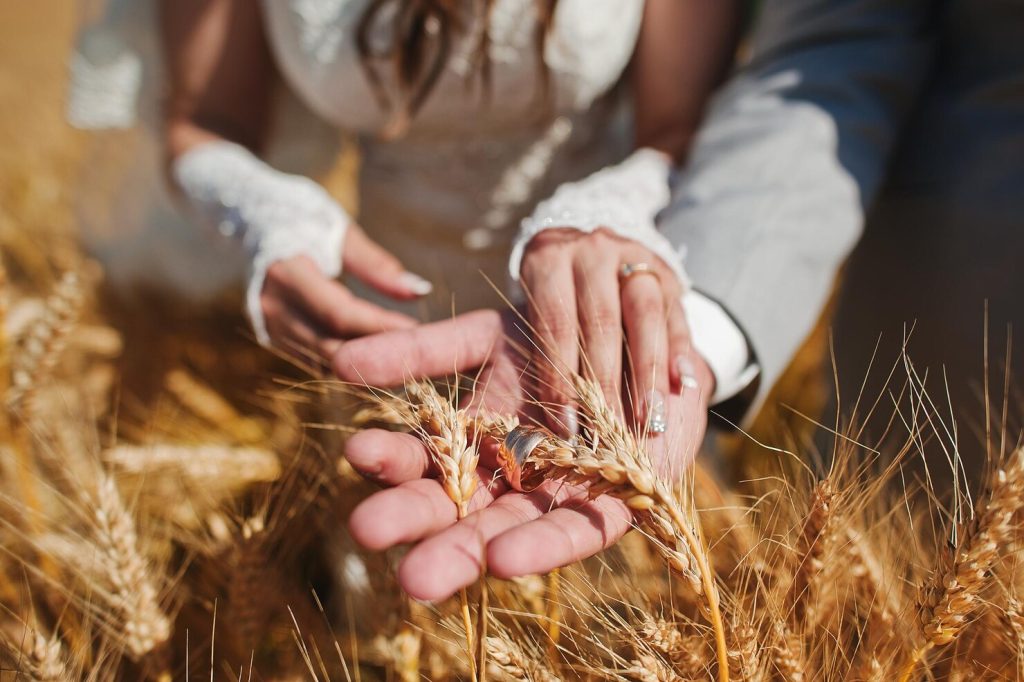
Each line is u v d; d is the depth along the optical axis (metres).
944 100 0.74
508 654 0.54
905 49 0.72
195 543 0.69
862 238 0.79
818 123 0.68
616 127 0.93
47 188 1.36
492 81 0.78
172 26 0.84
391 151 0.87
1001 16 0.69
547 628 0.58
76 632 0.63
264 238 0.70
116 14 1.00
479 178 0.86
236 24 0.83
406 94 0.78
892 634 0.55
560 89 0.80
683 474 0.51
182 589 0.67
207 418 0.89
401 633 0.59
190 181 0.79
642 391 0.55
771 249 0.63
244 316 1.15
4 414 0.69
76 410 0.83
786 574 0.56
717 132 0.70
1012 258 0.69
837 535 0.55
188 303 1.18
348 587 0.66
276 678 0.63
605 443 0.50
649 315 0.57
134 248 1.22
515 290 0.62
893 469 0.58
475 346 0.59
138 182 1.20
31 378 0.69
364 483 0.62
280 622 0.65
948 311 0.73
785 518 0.58
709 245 0.63
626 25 0.79
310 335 0.67
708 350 0.60
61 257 1.20
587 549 0.49
